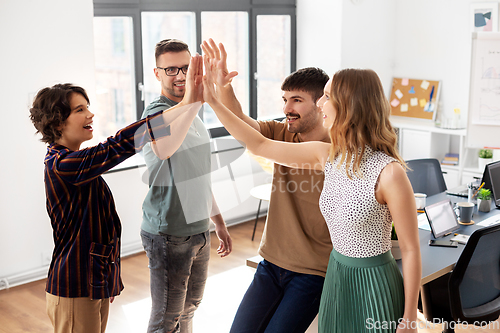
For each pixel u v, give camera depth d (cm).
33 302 335
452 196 341
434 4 535
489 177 318
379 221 157
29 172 356
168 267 203
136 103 434
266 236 196
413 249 151
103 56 408
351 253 161
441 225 264
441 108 546
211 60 169
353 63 530
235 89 519
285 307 186
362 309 160
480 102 429
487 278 233
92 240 175
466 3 512
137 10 417
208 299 337
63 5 354
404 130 539
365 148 154
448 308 245
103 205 178
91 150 162
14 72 338
